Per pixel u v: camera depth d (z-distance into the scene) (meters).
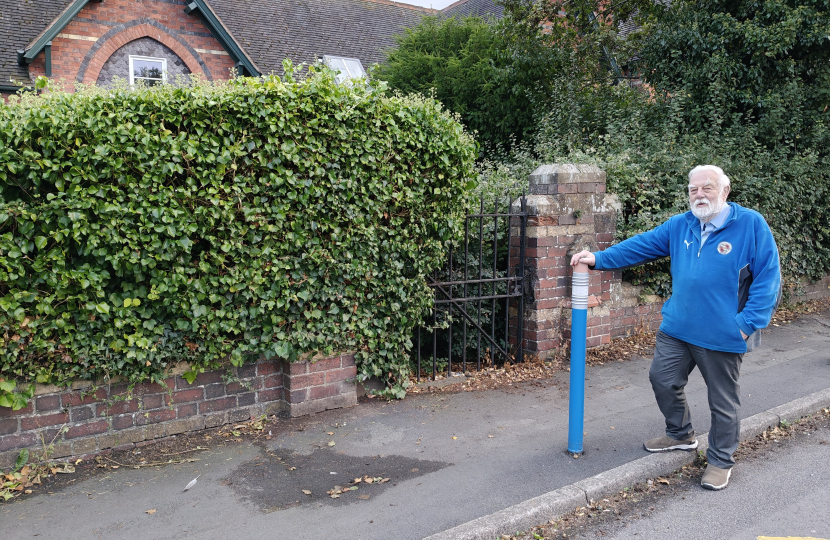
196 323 4.06
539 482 3.67
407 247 4.96
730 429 3.70
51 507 3.36
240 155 4.01
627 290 6.93
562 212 6.07
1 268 3.45
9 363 3.56
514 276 6.04
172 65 14.10
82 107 3.53
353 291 4.77
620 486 3.71
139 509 3.34
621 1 11.93
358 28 18.53
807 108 9.54
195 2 13.87
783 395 5.27
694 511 3.47
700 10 10.02
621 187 6.81
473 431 4.49
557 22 12.15
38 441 3.77
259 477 3.74
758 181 8.05
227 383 4.43
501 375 5.79
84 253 3.63
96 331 3.82
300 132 4.21
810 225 9.39
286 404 4.71
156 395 4.17
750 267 3.56
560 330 6.24
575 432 4.04
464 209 5.47
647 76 10.75
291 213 4.32
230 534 3.10
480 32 12.55
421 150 4.89
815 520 3.34
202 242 4.09
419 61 12.59
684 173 7.36
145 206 3.73
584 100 10.57
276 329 4.42
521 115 11.38
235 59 14.75
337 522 3.22
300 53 16.27
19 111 3.46
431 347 6.30
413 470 3.84
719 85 8.99
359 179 4.57
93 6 13.00
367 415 4.80
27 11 13.22
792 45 8.74
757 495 3.66
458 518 3.25
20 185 3.45
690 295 3.71
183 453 4.07
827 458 4.20
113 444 4.03
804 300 9.50
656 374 3.97
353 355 4.96
